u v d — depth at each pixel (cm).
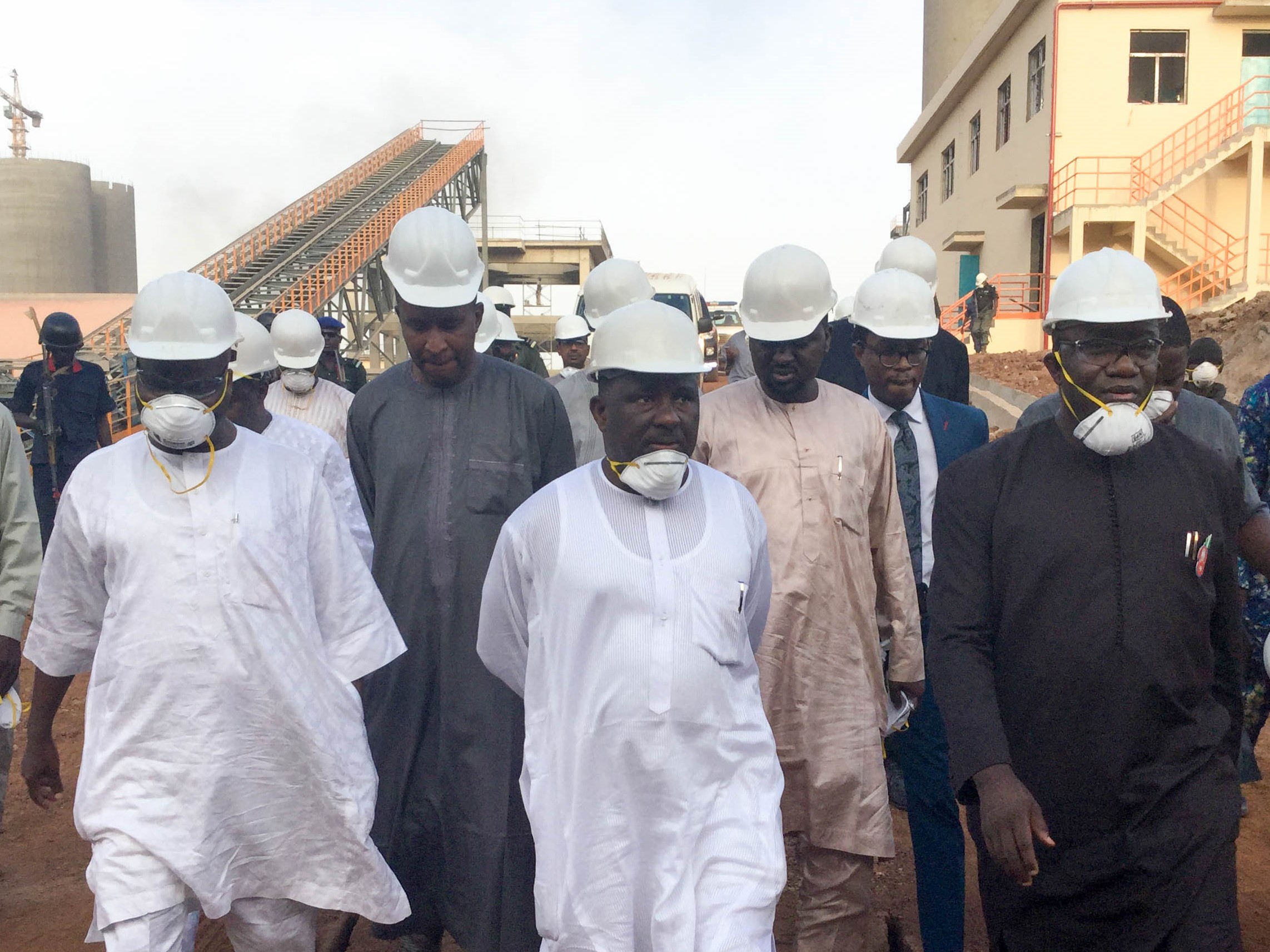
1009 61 2719
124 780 296
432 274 387
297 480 326
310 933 332
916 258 603
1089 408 286
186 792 297
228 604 303
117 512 302
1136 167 2372
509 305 1211
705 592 280
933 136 3484
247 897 317
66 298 3853
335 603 331
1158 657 278
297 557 320
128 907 288
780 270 373
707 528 287
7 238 5897
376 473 399
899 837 552
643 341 277
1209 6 2345
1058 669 283
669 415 280
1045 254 2422
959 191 3144
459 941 383
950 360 558
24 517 396
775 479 373
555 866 273
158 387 307
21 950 452
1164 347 444
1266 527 315
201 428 298
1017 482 295
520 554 289
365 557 397
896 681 393
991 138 2862
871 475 387
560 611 279
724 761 277
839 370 535
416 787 392
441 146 4200
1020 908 296
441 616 387
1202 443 293
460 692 383
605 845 269
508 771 377
